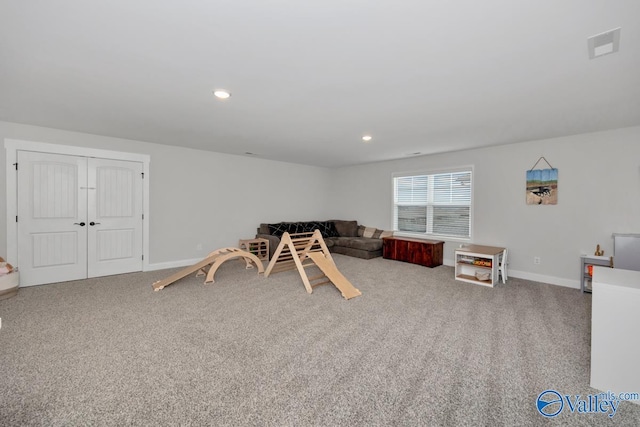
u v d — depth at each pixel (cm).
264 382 181
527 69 206
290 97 262
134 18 151
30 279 378
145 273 454
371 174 668
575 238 392
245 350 220
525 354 216
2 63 202
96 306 309
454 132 378
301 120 331
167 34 166
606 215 368
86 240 417
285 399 166
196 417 151
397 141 433
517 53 184
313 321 275
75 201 406
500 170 460
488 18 149
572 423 150
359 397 168
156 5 140
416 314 293
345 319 280
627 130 352
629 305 166
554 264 410
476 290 378
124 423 146
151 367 196
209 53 188
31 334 242
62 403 160
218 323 269
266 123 345
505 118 317
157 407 158
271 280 423
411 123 339
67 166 398
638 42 167
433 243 514
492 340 238
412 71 211
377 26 157
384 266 522
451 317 286
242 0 136
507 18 149
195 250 527
